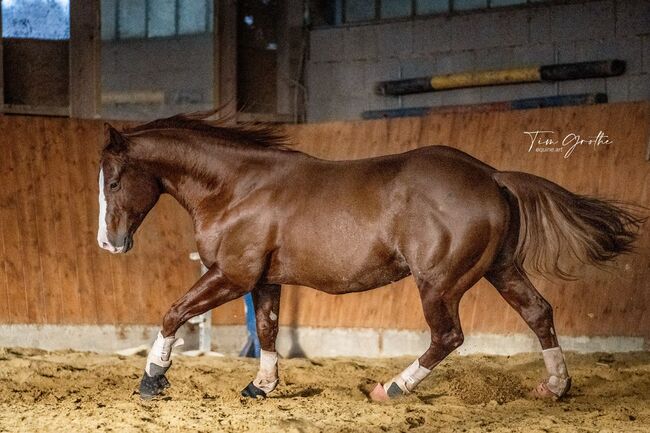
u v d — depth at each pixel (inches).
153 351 297.1
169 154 298.4
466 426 260.1
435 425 263.6
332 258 284.8
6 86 512.1
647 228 404.2
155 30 534.6
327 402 300.4
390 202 280.5
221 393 327.0
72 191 467.2
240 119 534.9
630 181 411.2
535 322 296.8
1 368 368.5
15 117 466.9
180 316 294.4
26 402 308.5
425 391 327.3
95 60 516.1
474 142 446.9
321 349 462.9
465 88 522.3
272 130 313.3
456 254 276.4
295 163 296.5
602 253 289.7
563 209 287.1
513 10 508.7
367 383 345.1
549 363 297.6
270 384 310.3
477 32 520.1
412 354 442.6
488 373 354.9
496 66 514.6
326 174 292.0
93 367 378.0
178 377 357.1
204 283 294.4
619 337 402.3
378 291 457.1
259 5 552.1
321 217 285.6
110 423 262.7
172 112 534.3
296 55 560.7
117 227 295.7
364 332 454.3
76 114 515.2
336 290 291.6
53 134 470.0
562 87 497.0
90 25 514.6
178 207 481.7
